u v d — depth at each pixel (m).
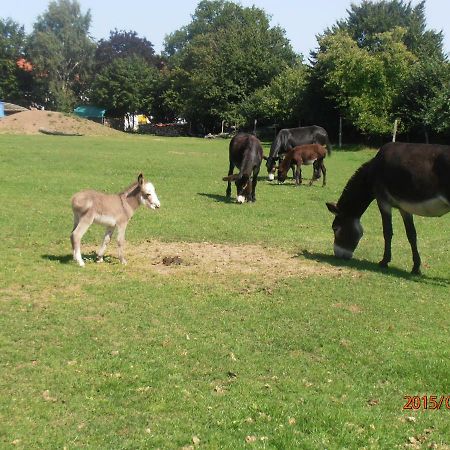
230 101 66.25
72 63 87.88
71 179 20.70
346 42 47.66
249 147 16.95
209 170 25.75
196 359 6.42
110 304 8.11
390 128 42.38
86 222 9.86
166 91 77.06
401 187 10.14
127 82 79.12
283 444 4.80
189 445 4.77
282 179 22.19
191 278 9.59
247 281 9.52
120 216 10.09
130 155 31.67
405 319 8.07
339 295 8.95
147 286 9.01
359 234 11.24
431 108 38.72
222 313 7.94
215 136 61.38
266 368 6.29
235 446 4.75
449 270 11.05
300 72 55.56
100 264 10.16
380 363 6.55
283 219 15.37
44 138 44.31
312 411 5.37
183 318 7.67
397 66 43.12
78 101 88.00
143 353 6.49
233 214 15.65
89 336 6.92
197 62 71.38
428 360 6.62
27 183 19.05
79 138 46.88
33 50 85.38
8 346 6.51
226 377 6.04
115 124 83.31
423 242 13.55
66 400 5.41
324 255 11.59
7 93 87.62
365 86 43.69
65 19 87.06
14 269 9.53
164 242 12.10
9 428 4.88
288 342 7.02
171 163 28.08
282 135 23.84
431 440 5.02
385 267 10.86
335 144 48.97
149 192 10.23
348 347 6.95
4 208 14.66
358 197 11.02
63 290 8.66
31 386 5.63
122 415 5.20
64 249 11.09
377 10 58.94
